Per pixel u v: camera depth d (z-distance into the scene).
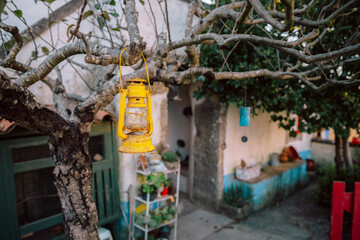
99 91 1.96
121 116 1.54
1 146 3.08
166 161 4.39
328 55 2.06
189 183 6.64
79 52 1.88
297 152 8.16
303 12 1.68
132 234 4.20
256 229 5.11
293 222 5.38
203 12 2.89
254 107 5.16
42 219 3.51
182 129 7.46
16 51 2.10
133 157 4.34
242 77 2.86
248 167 6.21
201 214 5.75
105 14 2.18
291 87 4.55
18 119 1.54
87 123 1.90
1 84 1.33
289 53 2.30
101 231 3.92
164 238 4.50
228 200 5.66
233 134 6.02
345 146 5.75
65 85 4.05
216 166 5.73
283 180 6.64
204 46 4.61
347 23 3.01
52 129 1.71
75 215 1.83
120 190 4.34
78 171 1.84
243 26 3.96
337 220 3.57
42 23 3.70
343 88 4.16
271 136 7.23
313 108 4.64
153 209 4.48
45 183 3.58
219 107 5.58
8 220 3.19
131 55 1.61
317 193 6.49
